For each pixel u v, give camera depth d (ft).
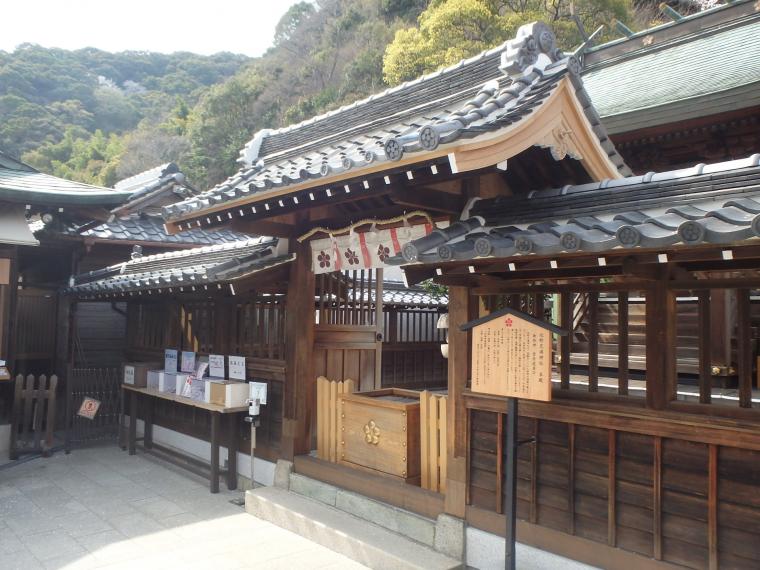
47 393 29.63
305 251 21.91
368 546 16.26
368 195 16.10
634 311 24.90
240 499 22.45
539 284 14.10
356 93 116.26
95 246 41.14
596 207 12.93
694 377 22.97
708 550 11.29
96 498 22.54
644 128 24.50
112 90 234.38
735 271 11.57
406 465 17.89
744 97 21.67
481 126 12.16
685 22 33.81
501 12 80.48
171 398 25.75
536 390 12.02
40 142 179.32
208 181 131.54
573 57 14.90
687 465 11.68
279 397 22.70
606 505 12.90
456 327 16.11
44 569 16.02
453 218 16.34
